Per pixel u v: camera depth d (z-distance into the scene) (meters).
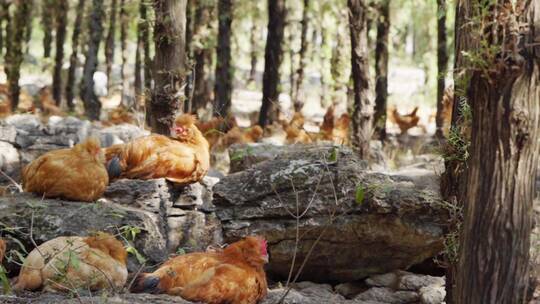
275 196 10.12
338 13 27.09
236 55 39.91
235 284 7.88
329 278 10.50
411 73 51.47
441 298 9.70
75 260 7.53
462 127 7.90
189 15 27.06
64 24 33.62
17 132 15.38
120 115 24.25
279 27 25.11
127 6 28.02
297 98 31.00
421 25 36.97
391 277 10.30
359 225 9.96
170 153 11.24
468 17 6.46
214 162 19.22
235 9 30.78
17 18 27.05
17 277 9.22
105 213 9.90
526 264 5.97
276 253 10.16
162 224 11.02
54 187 10.13
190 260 8.13
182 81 13.12
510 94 5.86
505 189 5.91
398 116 29.38
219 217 10.25
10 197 10.21
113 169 11.17
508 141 5.88
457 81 6.71
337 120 25.52
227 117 22.16
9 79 26.98
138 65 34.28
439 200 9.60
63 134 15.95
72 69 32.56
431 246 10.05
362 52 16.48
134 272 9.34
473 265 6.02
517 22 5.85
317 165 10.08
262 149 12.88
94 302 7.50
